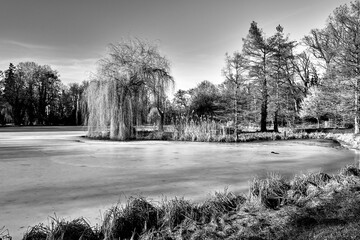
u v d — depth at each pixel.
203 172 6.86
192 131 18.08
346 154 10.54
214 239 2.82
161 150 11.63
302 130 25.42
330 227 2.91
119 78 17.56
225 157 9.61
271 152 11.10
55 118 49.44
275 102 25.48
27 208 4.09
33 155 9.80
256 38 25.56
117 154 10.20
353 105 19.97
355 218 3.12
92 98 17.64
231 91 22.47
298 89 32.19
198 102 32.16
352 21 20.39
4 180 5.92
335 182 4.88
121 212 3.38
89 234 2.88
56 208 4.10
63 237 2.75
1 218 3.68
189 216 3.38
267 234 2.86
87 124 18.73
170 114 21.55
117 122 17.16
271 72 25.88
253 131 26.20
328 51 24.58
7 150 11.21
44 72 51.12
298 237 2.73
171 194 4.88
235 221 3.30
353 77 19.73
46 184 5.58
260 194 3.96
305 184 4.83
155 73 19.11
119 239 2.79
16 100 46.62
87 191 5.06
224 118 23.98
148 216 3.28
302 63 35.78
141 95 18.25
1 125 43.78
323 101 25.03
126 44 18.88
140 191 5.07
